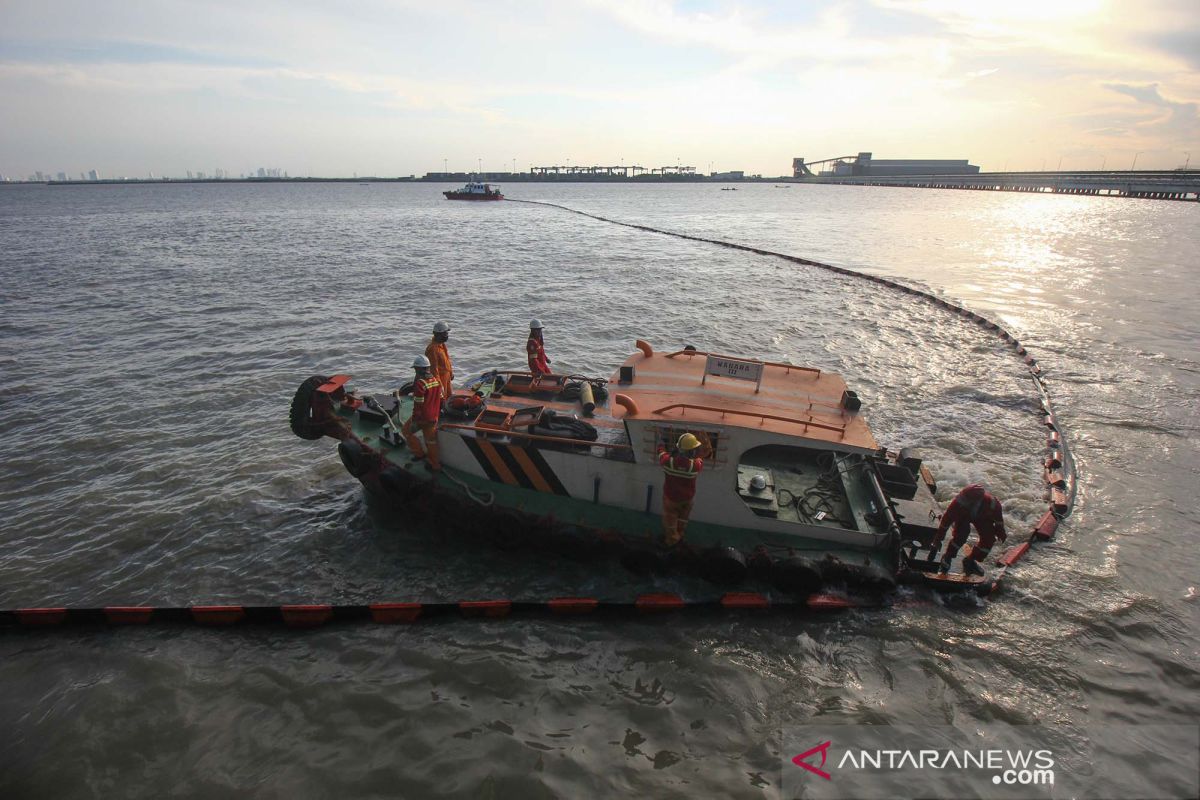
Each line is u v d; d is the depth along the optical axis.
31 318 21.86
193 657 7.14
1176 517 10.05
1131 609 7.99
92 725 6.29
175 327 20.77
